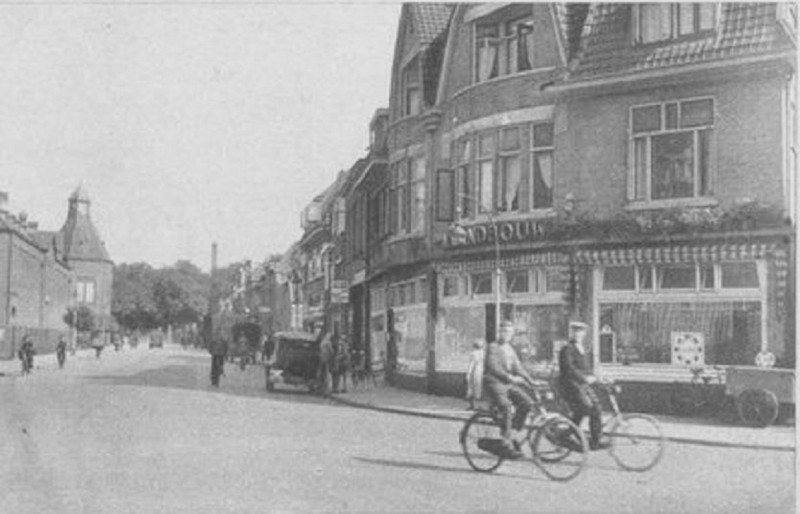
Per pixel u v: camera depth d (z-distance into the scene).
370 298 35.88
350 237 41.56
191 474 12.01
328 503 10.19
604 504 10.52
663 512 10.21
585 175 22.08
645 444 13.10
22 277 65.81
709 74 20.23
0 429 16.86
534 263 22.73
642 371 20.81
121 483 11.33
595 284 21.69
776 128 19.59
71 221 99.56
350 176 39.31
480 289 24.89
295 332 30.56
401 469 12.61
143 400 24.19
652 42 21.11
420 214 28.67
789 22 19.41
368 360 35.31
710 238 19.98
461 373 25.28
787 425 17.94
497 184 24.36
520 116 23.81
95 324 90.00
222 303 117.75
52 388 29.34
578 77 21.77
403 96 29.88
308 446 14.84
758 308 19.59
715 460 13.94
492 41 25.30
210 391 28.92
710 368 20.05
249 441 15.38
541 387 13.23
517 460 12.91
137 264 112.75
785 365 19.11
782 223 19.28
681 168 20.88
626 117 21.58
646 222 20.72
